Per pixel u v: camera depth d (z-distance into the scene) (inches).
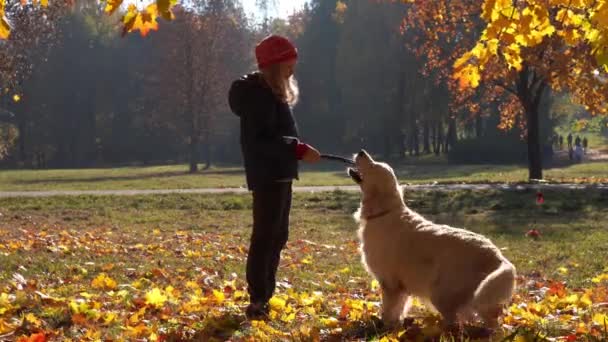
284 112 236.8
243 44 2465.6
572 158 2140.7
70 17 2844.5
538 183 1098.1
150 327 217.2
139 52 3137.3
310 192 943.0
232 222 692.1
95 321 227.5
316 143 2815.0
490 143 2150.6
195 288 299.0
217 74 2188.7
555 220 660.1
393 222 216.2
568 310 243.4
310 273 354.6
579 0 218.1
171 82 2156.7
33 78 2682.1
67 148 3171.8
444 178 1466.5
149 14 187.2
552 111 2305.6
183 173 1980.8
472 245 198.1
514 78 1133.7
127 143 3198.8
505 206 789.9
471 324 209.3
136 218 738.8
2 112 2677.2
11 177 1861.5
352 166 250.2
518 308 239.3
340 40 2407.7
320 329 221.5
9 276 324.5
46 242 464.1
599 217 679.7
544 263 396.8
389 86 2198.6
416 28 1929.1
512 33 223.1
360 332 216.4
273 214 235.6
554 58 1027.9
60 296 272.5
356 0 2247.8
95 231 600.4
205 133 2266.2
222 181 1419.8
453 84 1245.1
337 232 596.7
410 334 204.7
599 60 219.1
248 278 240.5
